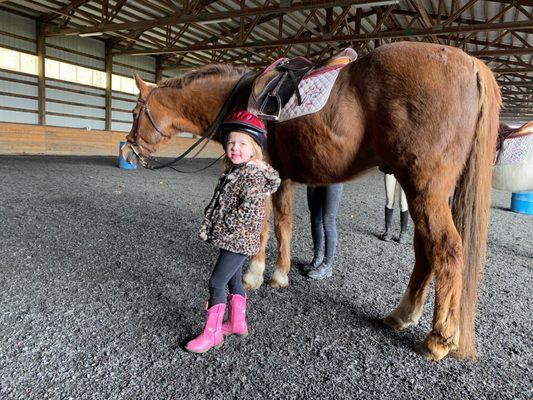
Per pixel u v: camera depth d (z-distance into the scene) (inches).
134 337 84.5
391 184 170.7
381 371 77.0
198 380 71.6
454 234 77.1
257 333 89.2
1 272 114.1
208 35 621.9
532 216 264.7
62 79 562.9
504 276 136.6
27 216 177.5
